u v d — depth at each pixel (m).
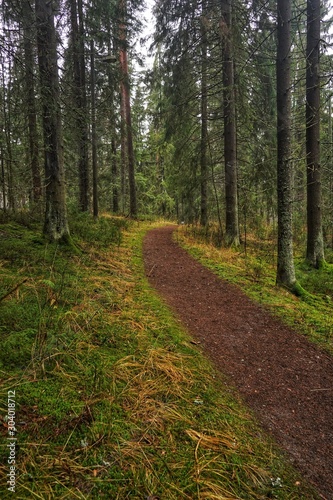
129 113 18.41
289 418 2.90
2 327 3.17
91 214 14.05
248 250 11.22
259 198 14.21
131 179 19.52
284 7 6.29
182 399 2.79
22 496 1.62
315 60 8.60
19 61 6.34
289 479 2.15
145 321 4.33
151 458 2.05
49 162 7.19
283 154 6.64
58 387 2.52
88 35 11.36
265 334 4.70
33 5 8.47
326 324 5.08
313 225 9.23
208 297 6.20
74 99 9.98
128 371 3.02
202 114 13.98
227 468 2.11
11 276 4.46
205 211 15.34
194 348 3.94
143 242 11.59
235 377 3.50
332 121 16.58
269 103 12.26
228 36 9.67
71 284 4.90
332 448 2.56
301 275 8.39
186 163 13.45
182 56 10.90
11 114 9.78
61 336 3.18
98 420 2.26
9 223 8.46
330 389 3.41
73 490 1.71
